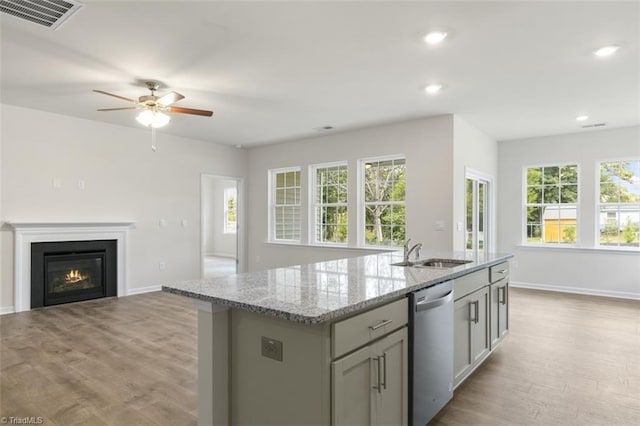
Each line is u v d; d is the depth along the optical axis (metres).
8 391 2.64
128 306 5.07
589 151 5.96
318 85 3.94
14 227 4.72
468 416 2.36
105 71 3.54
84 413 2.36
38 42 2.95
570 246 6.10
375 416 1.75
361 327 1.67
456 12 2.53
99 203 5.53
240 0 2.38
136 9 2.48
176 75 3.64
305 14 2.55
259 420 1.75
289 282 2.12
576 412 2.40
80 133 5.34
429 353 2.16
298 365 1.60
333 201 6.48
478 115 5.10
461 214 5.26
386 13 2.54
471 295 2.80
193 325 4.20
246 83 3.87
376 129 5.79
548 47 3.04
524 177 6.58
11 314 4.64
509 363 3.19
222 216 11.59
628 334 3.94
